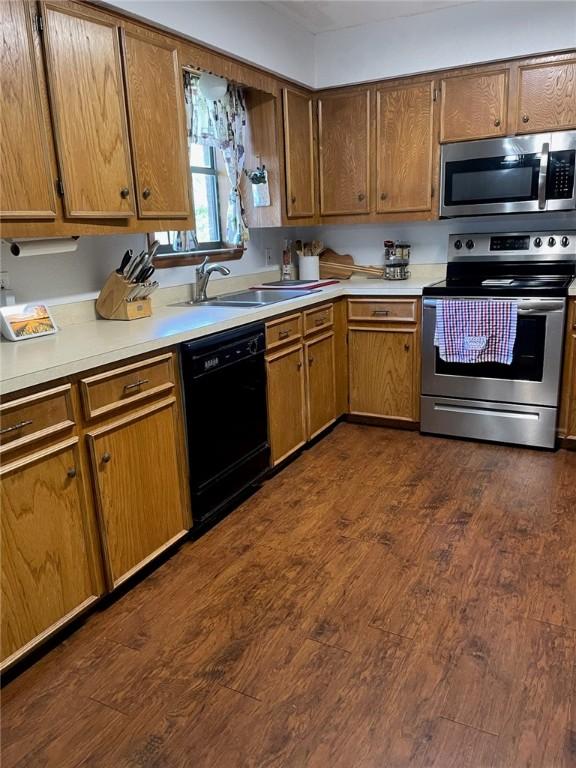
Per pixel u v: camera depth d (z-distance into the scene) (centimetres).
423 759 138
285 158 344
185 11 250
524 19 306
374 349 360
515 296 308
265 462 291
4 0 176
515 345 316
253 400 274
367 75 349
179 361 224
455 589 203
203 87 290
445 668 167
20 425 161
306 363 321
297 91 351
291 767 138
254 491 286
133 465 204
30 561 169
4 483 159
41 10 188
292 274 405
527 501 264
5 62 178
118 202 225
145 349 204
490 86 322
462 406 339
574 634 178
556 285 313
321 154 375
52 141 197
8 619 163
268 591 207
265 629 187
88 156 210
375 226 402
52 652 180
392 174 357
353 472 304
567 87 305
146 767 140
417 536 238
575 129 308
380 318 352
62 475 177
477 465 306
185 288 313
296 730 148
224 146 320
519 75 314
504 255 355
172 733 149
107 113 217
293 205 356
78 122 205
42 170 194
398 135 351
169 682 166
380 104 351
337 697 158
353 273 412
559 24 299
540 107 313
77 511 183
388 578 211
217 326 241
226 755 142
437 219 354
